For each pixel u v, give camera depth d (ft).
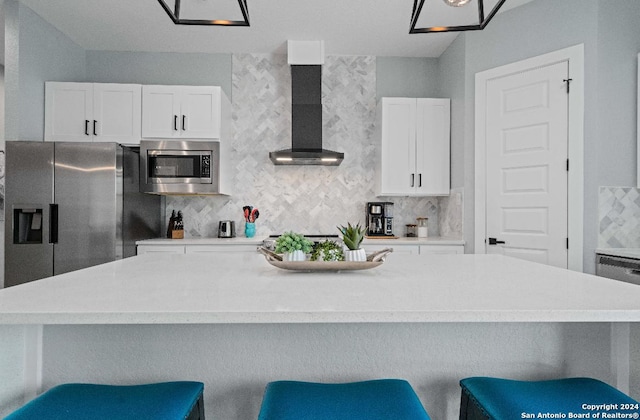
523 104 11.10
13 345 4.14
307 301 3.76
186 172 12.50
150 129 12.64
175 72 14.30
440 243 12.44
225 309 3.45
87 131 12.40
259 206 14.44
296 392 3.69
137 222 12.26
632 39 9.96
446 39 13.28
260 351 4.58
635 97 9.92
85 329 4.49
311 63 13.39
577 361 4.69
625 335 4.61
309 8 11.28
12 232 10.73
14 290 4.28
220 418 4.57
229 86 14.42
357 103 14.67
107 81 14.19
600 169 9.82
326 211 14.53
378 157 13.92
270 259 5.55
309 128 13.43
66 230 10.82
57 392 3.71
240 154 14.42
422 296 3.99
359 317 3.39
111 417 3.27
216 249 12.35
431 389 4.66
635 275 8.47
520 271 5.79
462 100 12.62
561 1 10.35
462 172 12.58
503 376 4.68
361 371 4.62
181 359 4.55
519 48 11.15
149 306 3.55
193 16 11.64
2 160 11.51
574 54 10.10
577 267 10.04
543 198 10.69
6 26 10.95
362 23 12.20
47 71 12.22
